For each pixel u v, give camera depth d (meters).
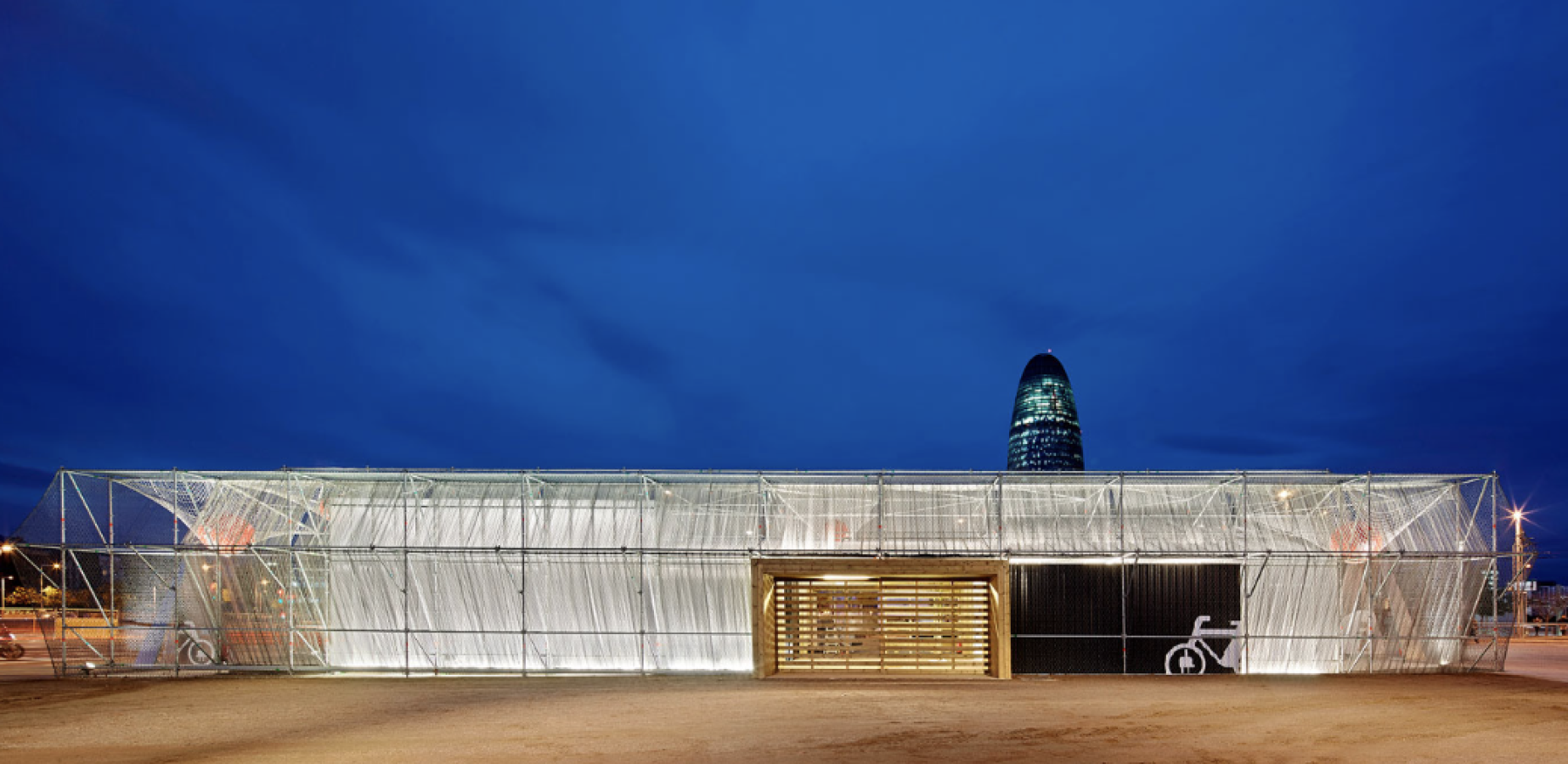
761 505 23.83
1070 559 23.11
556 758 13.44
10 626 43.38
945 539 23.36
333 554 23.83
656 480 24.11
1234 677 22.38
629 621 23.36
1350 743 14.53
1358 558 23.16
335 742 14.72
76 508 23.78
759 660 22.22
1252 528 23.55
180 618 23.70
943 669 23.94
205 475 24.12
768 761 13.16
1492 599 23.44
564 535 23.80
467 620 23.44
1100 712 17.23
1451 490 23.81
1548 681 21.72
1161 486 23.88
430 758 13.50
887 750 13.93
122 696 19.84
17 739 15.30
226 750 14.27
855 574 23.08
